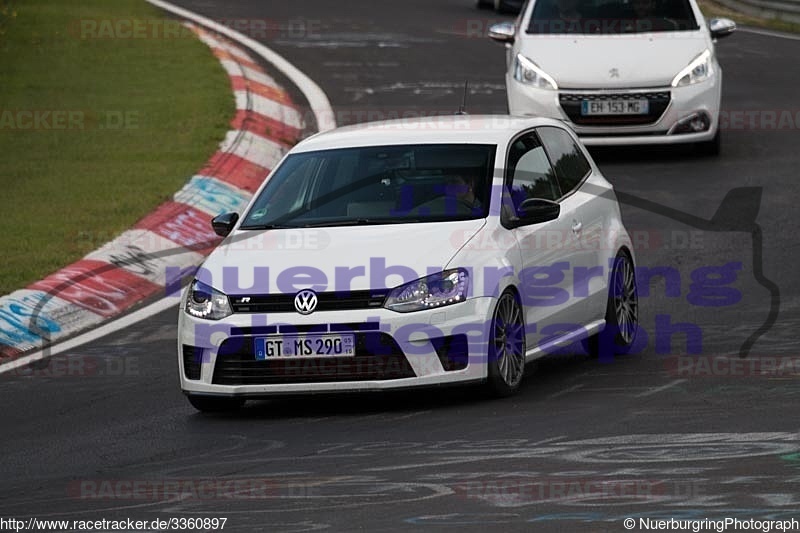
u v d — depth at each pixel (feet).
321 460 85.35
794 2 350.02
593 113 193.67
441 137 111.96
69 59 276.41
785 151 200.75
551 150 116.47
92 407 107.14
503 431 89.81
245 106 233.35
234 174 195.62
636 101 193.36
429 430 91.61
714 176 186.60
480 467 80.64
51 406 108.47
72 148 208.95
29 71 264.93
